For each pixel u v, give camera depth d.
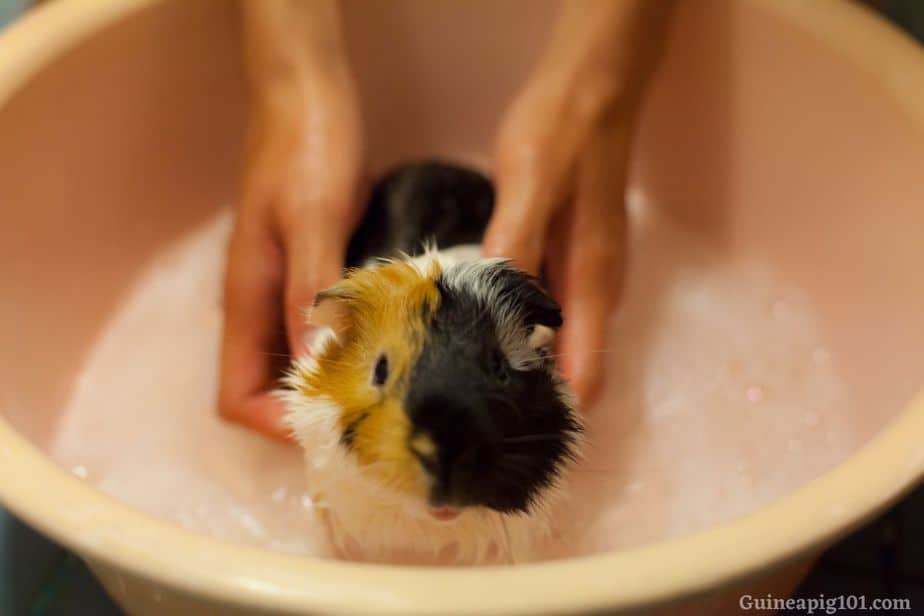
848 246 1.04
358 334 0.69
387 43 1.23
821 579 1.02
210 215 1.23
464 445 0.57
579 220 0.99
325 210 0.94
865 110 0.97
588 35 1.00
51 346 1.01
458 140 1.31
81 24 1.00
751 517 0.57
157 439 1.02
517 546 0.77
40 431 0.96
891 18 1.17
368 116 1.27
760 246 1.15
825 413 1.02
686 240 1.21
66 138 1.02
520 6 1.18
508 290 0.67
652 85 1.15
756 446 1.00
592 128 0.99
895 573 1.03
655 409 1.04
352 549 0.85
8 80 0.93
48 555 1.02
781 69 1.05
